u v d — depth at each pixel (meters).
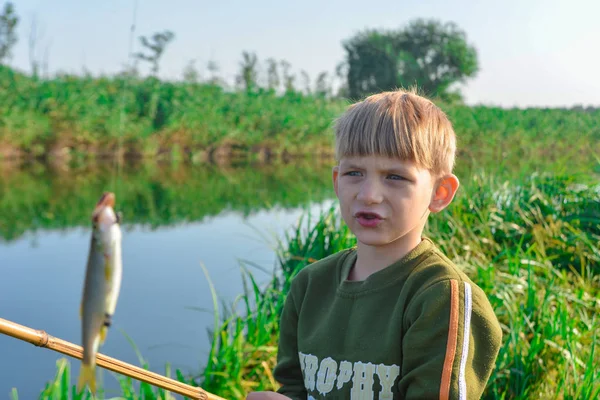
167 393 3.47
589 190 6.59
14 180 16.12
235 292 6.19
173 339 5.02
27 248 8.60
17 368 4.49
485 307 1.73
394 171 1.75
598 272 5.32
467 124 24.98
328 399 1.84
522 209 6.34
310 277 2.05
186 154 25.12
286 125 27.38
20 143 20.59
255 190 15.06
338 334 1.86
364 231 1.79
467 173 9.29
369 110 1.81
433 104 1.90
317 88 33.56
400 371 1.74
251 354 4.26
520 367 3.60
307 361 1.93
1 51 26.61
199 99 25.53
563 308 4.04
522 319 3.95
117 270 1.29
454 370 1.62
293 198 13.47
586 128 25.62
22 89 21.38
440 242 5.41
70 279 7.02
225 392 3.87
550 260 5.44
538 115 26.55
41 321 5.55
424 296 1.71
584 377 3.38
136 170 20.28
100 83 23.77
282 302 4.87
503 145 24.58
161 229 9.97
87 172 18.97
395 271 1.81
